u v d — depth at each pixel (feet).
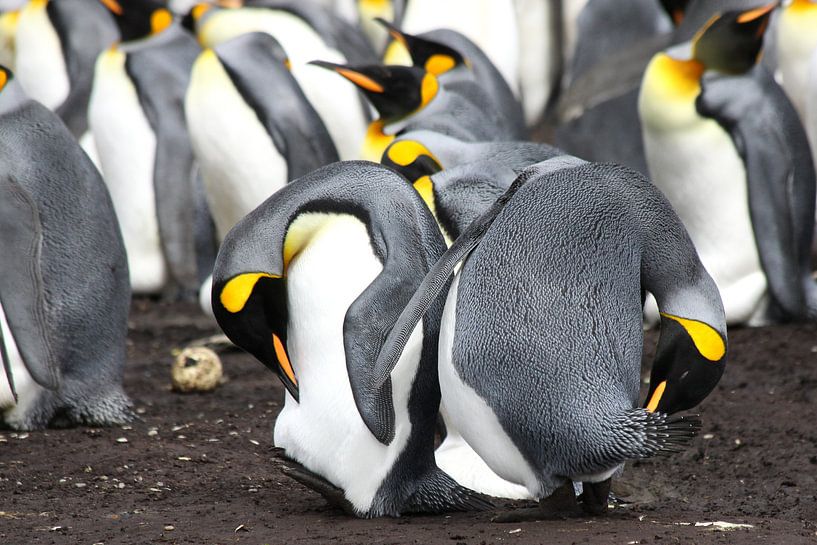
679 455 36.83
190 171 63.82
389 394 27.48
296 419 28.99
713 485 34.17
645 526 26.53
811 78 58.80
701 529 26.27
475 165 33.99
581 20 80.38
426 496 29.04
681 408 27.50
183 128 63.77
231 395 44.73
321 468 28.86
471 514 28.96
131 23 64.64
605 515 28.02
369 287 27.12
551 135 95.61
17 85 39.01
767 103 52.44
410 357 27.96
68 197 38.93
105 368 39.73
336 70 43.62
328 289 28.04
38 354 34.99
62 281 38.58
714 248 53.31
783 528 26.91
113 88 63.67
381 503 28.71
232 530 27.71
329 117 62.75
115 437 38.09
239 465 35.24
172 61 64.34
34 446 36.73
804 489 33.30
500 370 26.17
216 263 28.53
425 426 28.73
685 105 51.72
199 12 68.64
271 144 54.39
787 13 65.72
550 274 26.23
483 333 26.30
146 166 63.93
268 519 28.91
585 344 26.04
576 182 26.84
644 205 26.78
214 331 57.00
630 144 72.59
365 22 94.02
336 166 28.50
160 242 64.69
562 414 25.96
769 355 48.11
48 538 27.45
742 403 41.68
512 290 26.23
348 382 28.19
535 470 26.71
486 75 54.24
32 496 31.83
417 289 27.07
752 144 52.08
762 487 33.71
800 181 53.36
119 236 40.68
